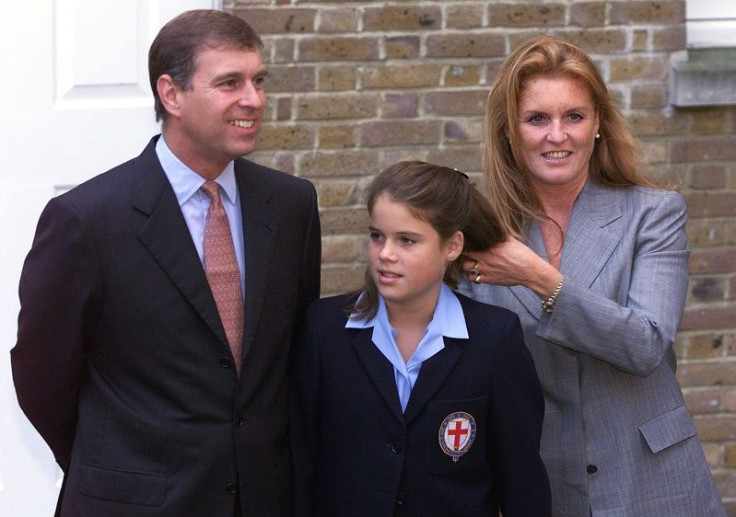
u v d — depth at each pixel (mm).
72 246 6410
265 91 10695
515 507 6883
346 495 6762
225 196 6805
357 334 6836
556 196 7445
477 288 7504
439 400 6688
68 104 10203
